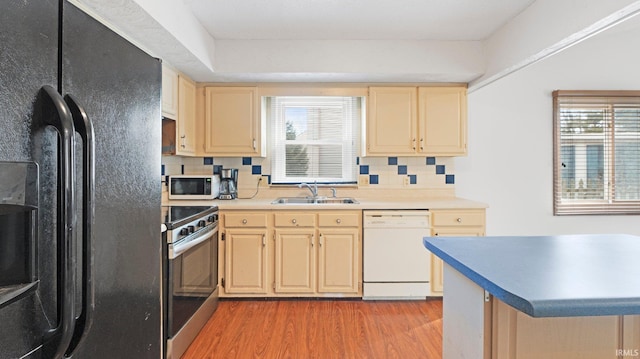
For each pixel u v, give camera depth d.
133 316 1.12
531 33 2.44
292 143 3.67
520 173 3.64
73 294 0.77
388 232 2.97
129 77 1.10
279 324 2.55
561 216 3.66
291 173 3.68
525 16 2.50
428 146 3.30
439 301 2.99
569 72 3.65
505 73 2.86
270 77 3.16
